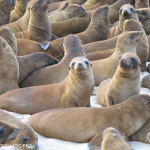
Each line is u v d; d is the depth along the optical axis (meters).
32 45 25.45
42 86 18.56
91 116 15.29
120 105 15.65
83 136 15.09
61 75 21.27
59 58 25.42
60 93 18.02
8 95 18.55
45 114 15.92
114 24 31.30
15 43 23.42
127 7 27.83
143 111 15.50
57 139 15.39
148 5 32.81
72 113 15.50
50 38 28.41
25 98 18.27
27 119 16.41
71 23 30.28
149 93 20.22
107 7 28.73
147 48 24.39
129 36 22.38
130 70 17.70
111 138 12.95
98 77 22.52
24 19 29.58
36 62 22.50
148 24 29.28
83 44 27.95
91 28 28.62
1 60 20.34
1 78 20.28
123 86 18.05
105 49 25.47
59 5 36.25
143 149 14.55
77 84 17.53
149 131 15.20
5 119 14.93
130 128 15.27
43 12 27.72
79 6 31.98
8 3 32.31
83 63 17.23
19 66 22.00
